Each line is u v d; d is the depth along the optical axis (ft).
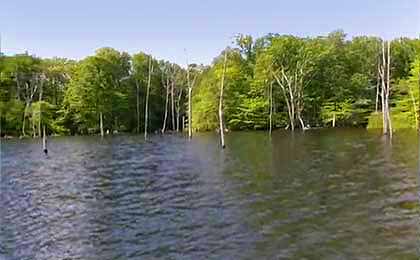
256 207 82.17
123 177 123.54
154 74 411.54
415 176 103.76
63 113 367.45
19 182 121.80
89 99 365.20
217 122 345.10
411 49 349.20
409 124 268.62
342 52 359.05
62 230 73.56
